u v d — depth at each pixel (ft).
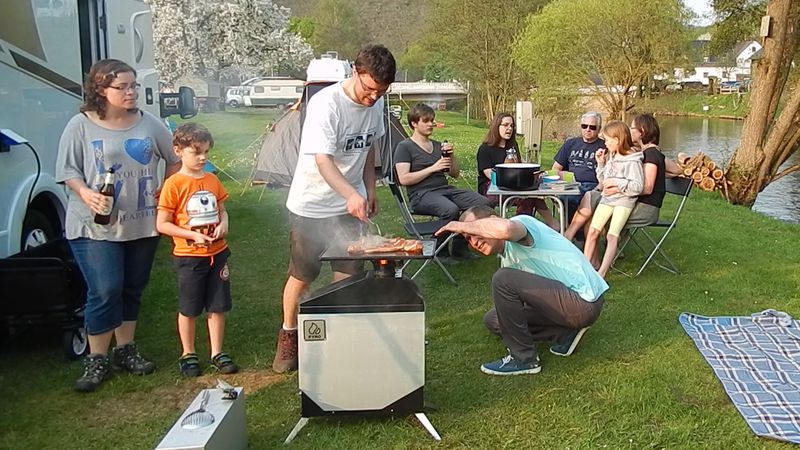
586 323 10.99
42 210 13.88
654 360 11.48
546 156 44.73
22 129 12.59
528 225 11.12
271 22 96.17
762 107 32.07
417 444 8.86
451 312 13.92
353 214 8.83
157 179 10.89
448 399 10.10
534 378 10.80
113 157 10.15
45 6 13.38
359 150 9.91
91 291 10.34
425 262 16.01
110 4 16.66
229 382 10.74
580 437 9.05
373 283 8.62
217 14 91.15
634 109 59.77
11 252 12.06
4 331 11.76
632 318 13.47
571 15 59.16
